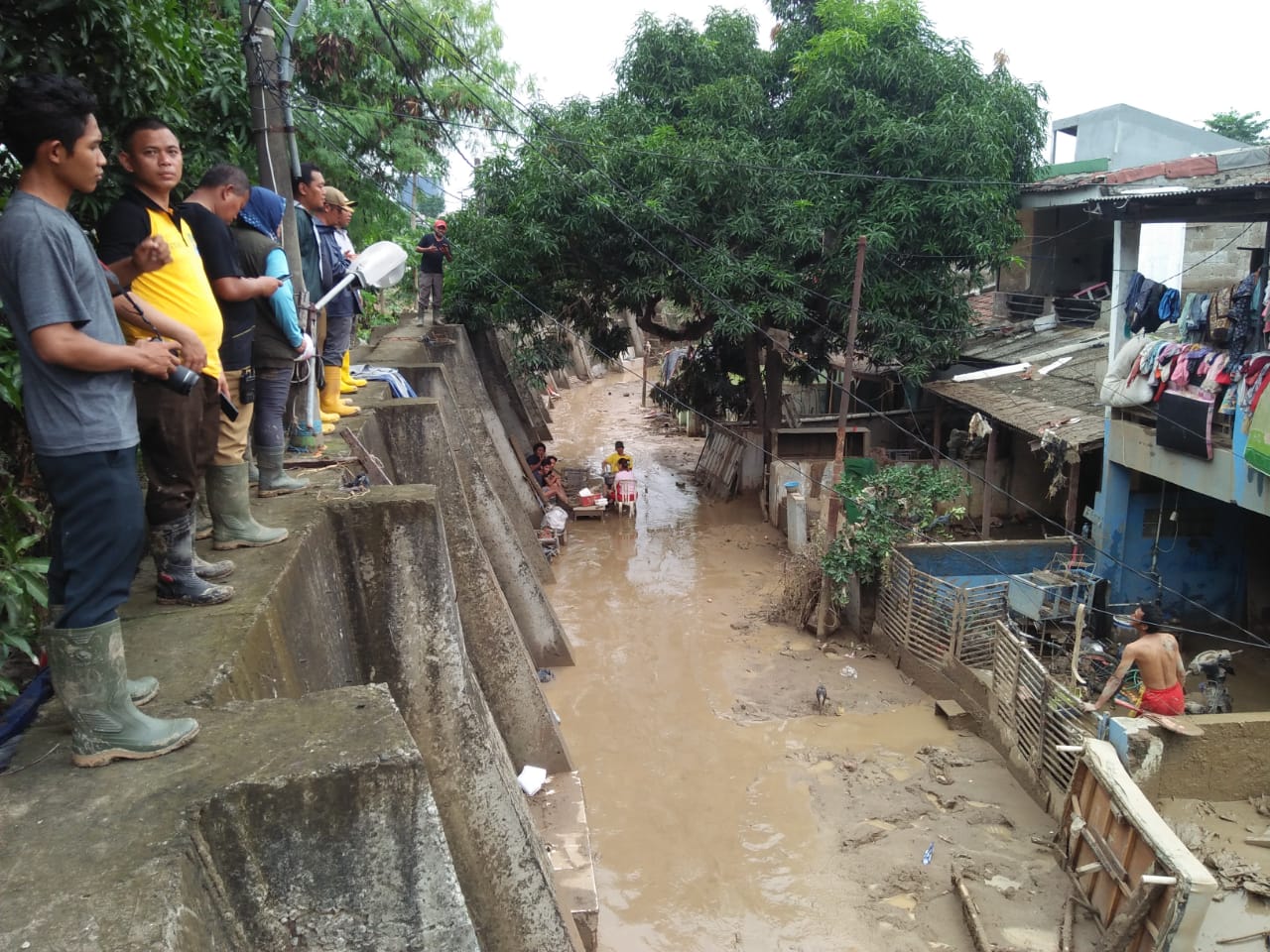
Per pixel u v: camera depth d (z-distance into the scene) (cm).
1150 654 872
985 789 941
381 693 334
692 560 1652
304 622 490
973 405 1590
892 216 1559
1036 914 751
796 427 1981
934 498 1365
